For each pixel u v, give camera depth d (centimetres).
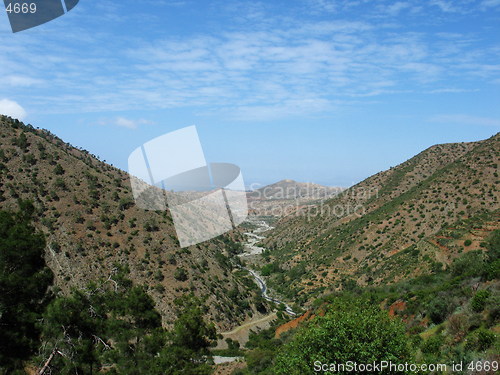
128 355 1852
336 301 1647
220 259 8888
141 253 6222
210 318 5897
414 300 3650
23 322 1673
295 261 11869
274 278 10906
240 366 3869
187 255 6981
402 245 8475
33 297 1802
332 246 11044
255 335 6144
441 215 8556
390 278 6353
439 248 5881
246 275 11025
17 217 2053
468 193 8606
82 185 6938
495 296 2023
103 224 6338
